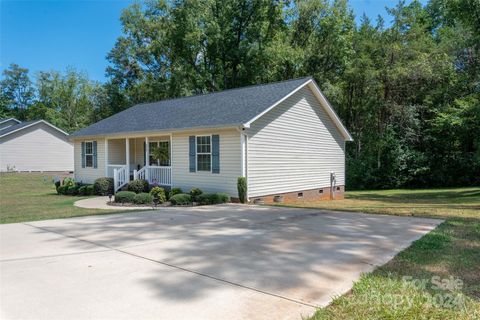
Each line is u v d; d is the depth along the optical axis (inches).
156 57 1369.3
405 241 249.3
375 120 1016.2
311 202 596.4
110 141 742.5
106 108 1646.2
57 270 189.5
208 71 1202.6
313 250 226.1
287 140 586.2
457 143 1016.9
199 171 557.0
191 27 1127.6
